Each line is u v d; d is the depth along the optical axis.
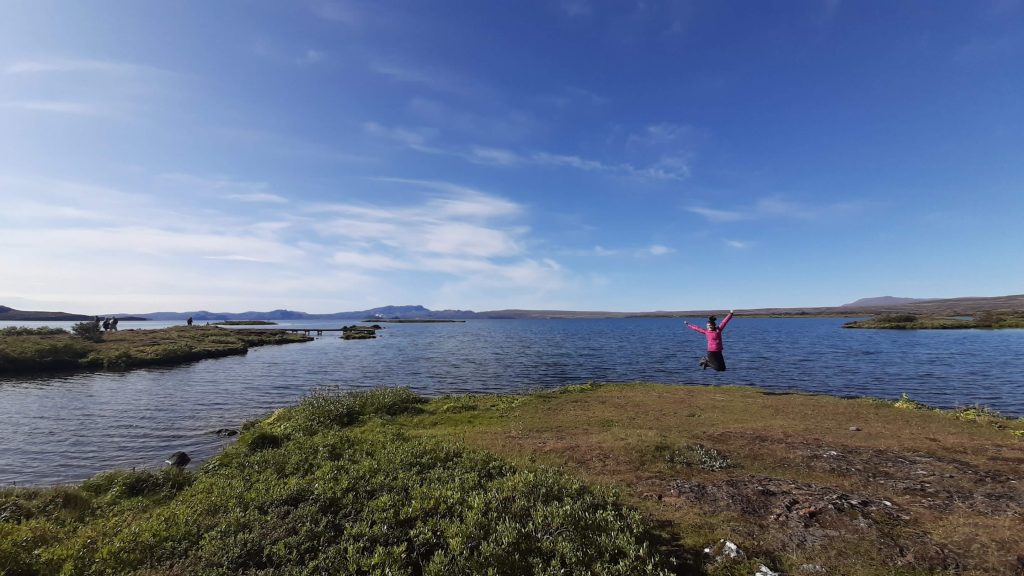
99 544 7.02
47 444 20.72
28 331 65.38
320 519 7.54
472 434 16.42
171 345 59.91
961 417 18.38
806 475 10.78
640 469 11.40
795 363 48.09
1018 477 10.17
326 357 63.47
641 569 6.38
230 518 7.50
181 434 22.36
